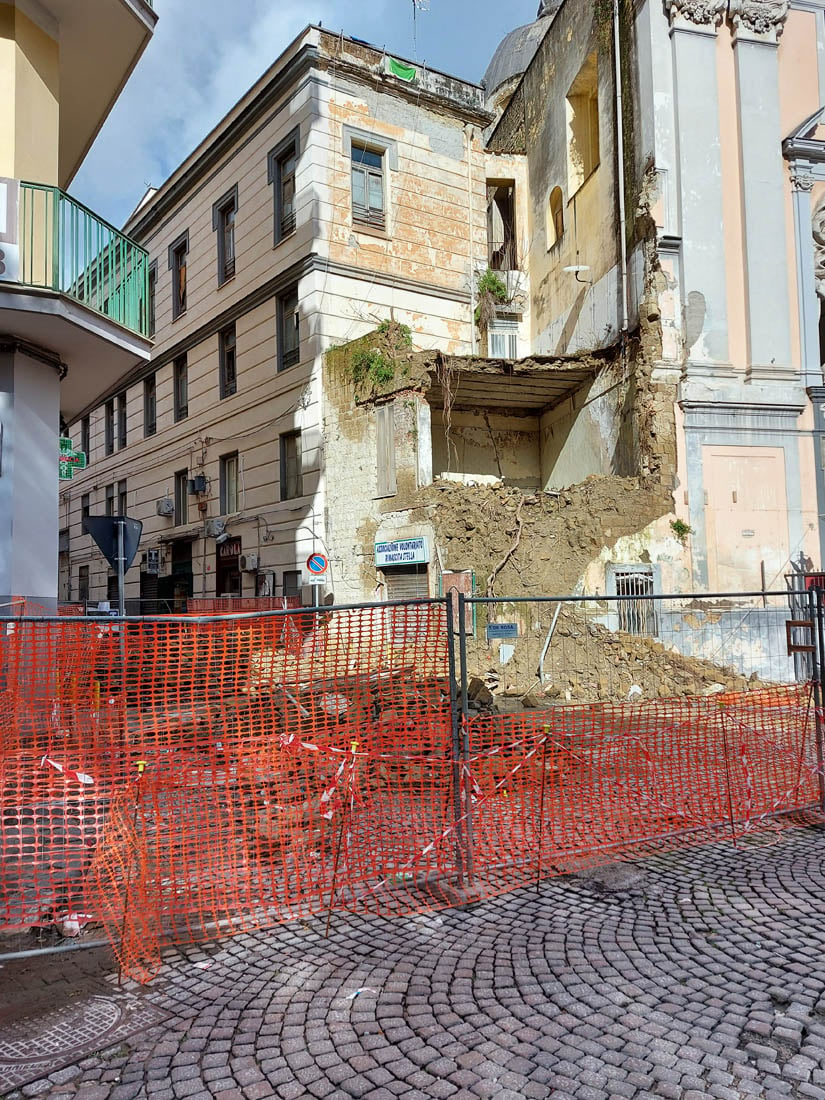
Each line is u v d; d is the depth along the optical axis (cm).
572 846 527
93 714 473
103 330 970
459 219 1925
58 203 906
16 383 962
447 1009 335
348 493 1578
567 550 1334
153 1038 319
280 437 1784
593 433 1627
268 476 1816
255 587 1845
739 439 1432
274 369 1802
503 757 547
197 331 2127
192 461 2161
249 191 1906
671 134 1445
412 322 1827
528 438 1895
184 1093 282
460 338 1908
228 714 496
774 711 645
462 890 466
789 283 1490
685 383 1412
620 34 1563
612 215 1589
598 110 1691
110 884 425
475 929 418
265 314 1842
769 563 1420
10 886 419
